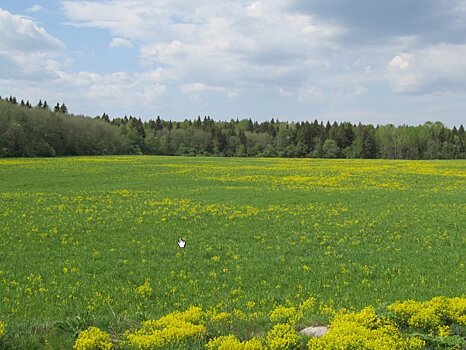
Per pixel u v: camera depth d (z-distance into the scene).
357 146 147.12
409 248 21.09
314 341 9.26
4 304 13.66
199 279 16.47
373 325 10.06
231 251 20.20
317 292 15.23
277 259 19.03
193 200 34.97
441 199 36.09
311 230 24.70
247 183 47.06
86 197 35.72
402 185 45.81
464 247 21.25
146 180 48.66
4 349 9.16
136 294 14.77
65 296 14.51
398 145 150.75
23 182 44.94
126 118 192.12
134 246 20.95
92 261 18.39
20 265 17.69
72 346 9.37
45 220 26.11
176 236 23.00
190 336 9.76
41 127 99.31
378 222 26.80
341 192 40.03
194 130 156.62
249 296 14.73
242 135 156.38
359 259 19.27
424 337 9.62
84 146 113.25
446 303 11.05
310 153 149.62
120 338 9.98
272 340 9.36
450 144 154.50
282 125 185.75
